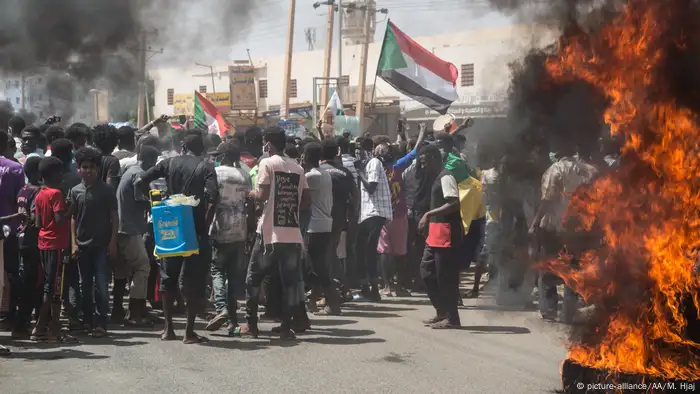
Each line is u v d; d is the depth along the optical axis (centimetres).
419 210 943
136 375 554
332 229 864
